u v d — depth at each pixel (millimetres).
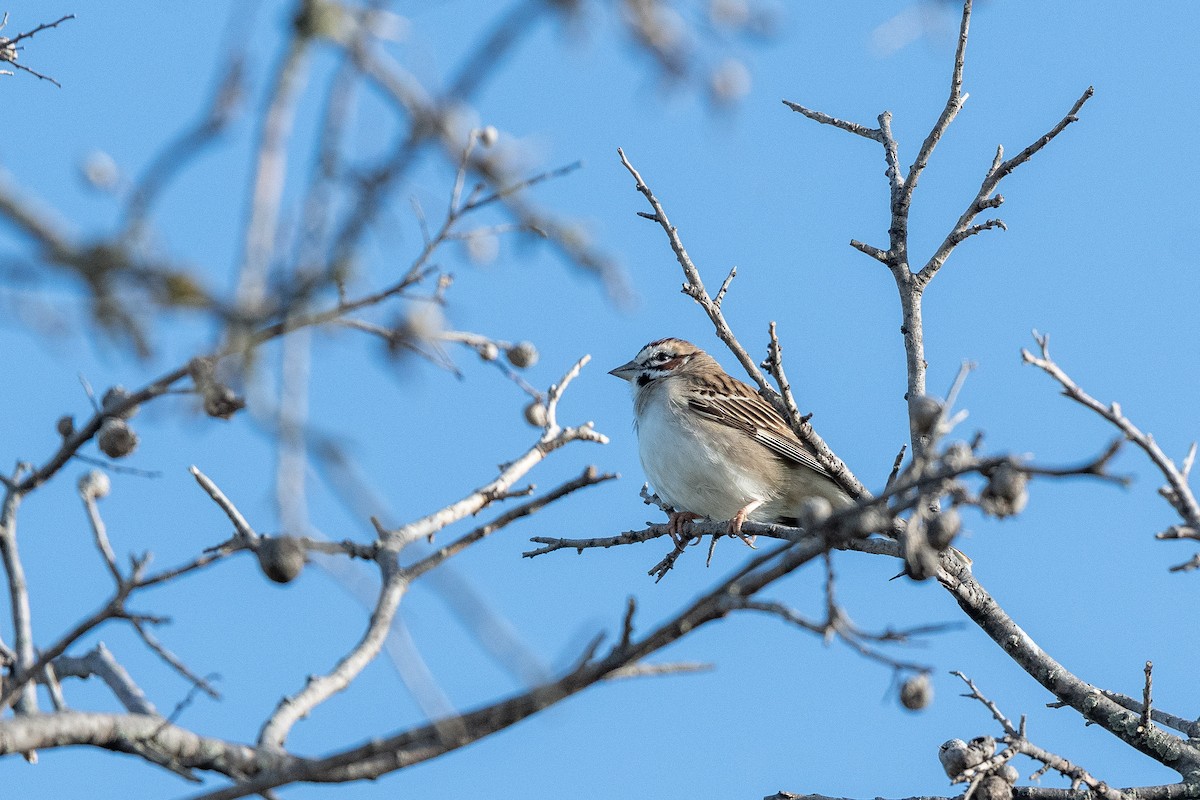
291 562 7812
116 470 8836
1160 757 13234
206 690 8242
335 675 8688
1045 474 7199
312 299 5734
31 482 9070
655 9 6504
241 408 7477
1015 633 14117
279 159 5688
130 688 9391
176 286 5500
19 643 8969
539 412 11281
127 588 7906
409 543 9445
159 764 8273
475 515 10398
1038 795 12234
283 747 8430
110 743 8211
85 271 5363
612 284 7062
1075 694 13773
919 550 7766
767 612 7273
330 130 5809
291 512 6098
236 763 8297
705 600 7559
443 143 5930
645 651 7734
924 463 7555
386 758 8094
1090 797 12000
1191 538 8211
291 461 6145
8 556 9086
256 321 5656
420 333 7582
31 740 7887
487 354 9859
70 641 7934
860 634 7062
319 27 5711
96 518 8039
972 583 14297
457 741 8102
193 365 7305
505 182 6832
